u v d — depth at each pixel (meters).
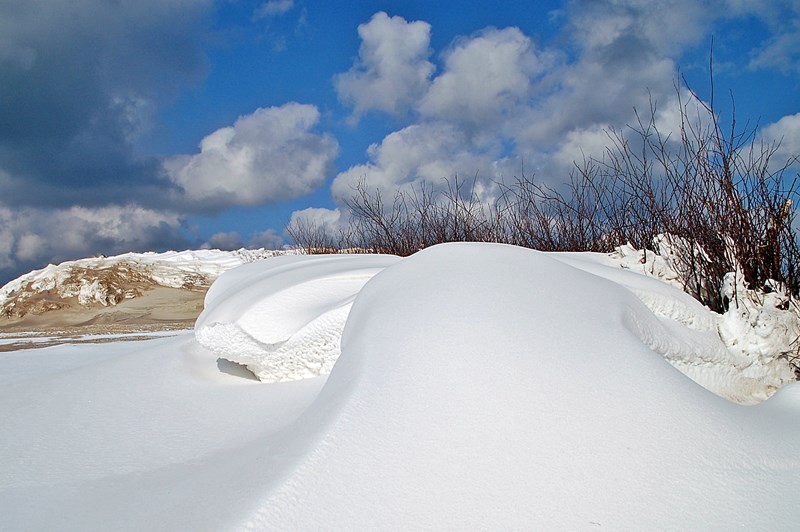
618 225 4.30
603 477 1.40
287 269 3.46
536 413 1.56
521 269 2.25
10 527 1.60
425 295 2.09
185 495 1.57
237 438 2.14
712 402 1.76
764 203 3.07
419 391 1.65
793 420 1.85
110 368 3.16
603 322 1.98
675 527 1.29
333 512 1.30
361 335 2.04
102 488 1.82
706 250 3.12
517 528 1.27
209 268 12.76
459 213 5.63
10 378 4.01
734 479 1.44
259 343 2.82
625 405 1.61
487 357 1.74
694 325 2.63
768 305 2.71
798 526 1.31
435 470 1.41
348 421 1.57
